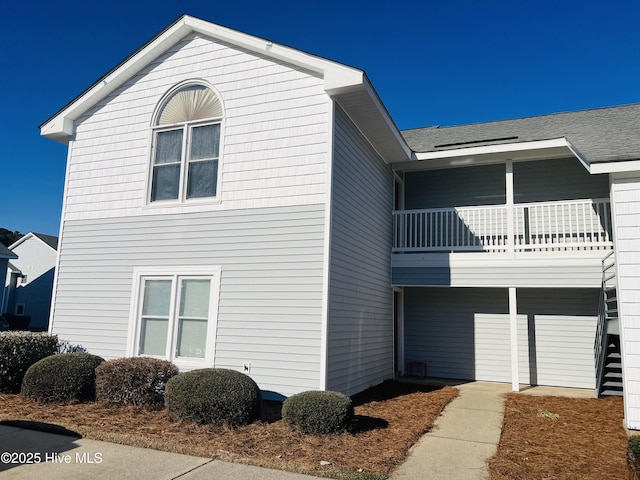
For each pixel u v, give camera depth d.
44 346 8.24
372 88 7.61
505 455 4.86
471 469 4.41
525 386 10.05
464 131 12.50
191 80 8.77
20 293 28.27
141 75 9.27
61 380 6.88
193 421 5.70
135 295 8.48
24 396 7.02
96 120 9.52
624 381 6.10
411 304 11.72
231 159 8.20
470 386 9.85
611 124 10.42
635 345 6.06
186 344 7.98
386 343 10.12
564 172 10.86
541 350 10.44
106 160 9.27
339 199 7.74
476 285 9.62
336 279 7.49
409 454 4.87
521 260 9.31
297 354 7.14
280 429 5.59
